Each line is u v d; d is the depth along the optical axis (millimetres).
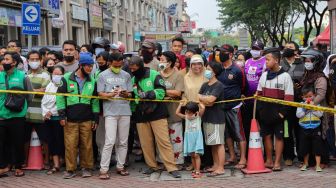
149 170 8570
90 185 7812
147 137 8461
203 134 8352
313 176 8008
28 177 8422
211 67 8148
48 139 8828
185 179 8086
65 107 8273
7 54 8281
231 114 8734
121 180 8141
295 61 9039
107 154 8211
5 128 8391
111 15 34656
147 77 8281
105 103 8266
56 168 8766
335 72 8938
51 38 23141
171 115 8672
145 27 49062
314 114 8328
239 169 8680
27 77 8570
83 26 28109
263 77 8523
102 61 8719
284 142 8789
